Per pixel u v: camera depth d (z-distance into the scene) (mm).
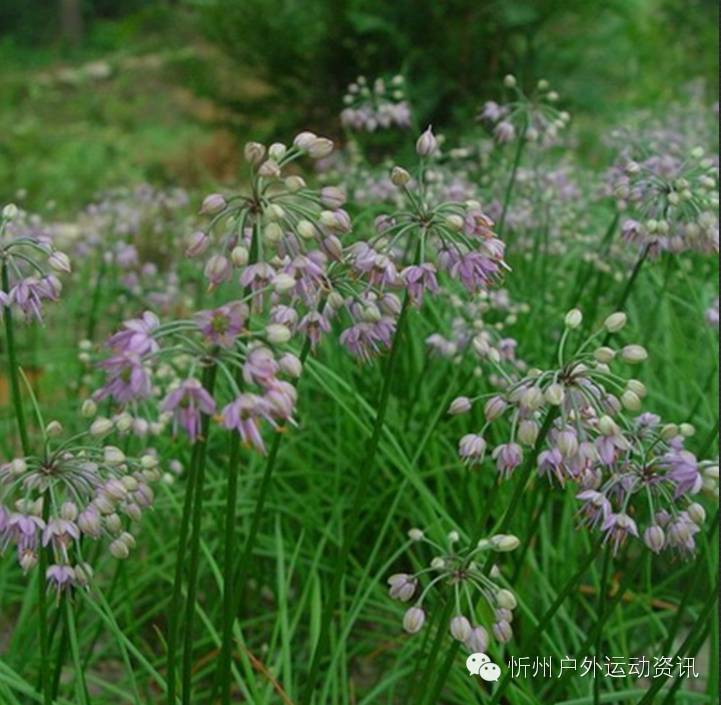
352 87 4508
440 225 2057
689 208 2723
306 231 1830
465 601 2479
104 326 5969
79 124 13953
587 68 9234
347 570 3607
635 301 4742
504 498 3479
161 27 17234
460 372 3887
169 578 3311
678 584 3734
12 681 2393
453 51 8719
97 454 2117
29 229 5262
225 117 11016
